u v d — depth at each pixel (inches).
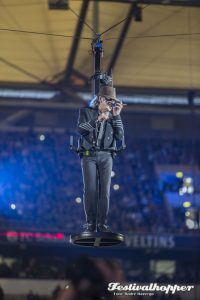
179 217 1018.1
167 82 767.7
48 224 988.6
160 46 631.2
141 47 638.5
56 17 556.7
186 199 1061.8
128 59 676.7
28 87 799.7
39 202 1033.5
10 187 1057.5
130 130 1198.3
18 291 849.5
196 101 866.1
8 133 1159.6
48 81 772.0
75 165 1129.4
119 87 791.1
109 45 634.8
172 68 703.1
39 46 637.9
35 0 519.5
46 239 921.5
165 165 1168.8
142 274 921.5
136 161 1170.6
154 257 930.7
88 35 602.9
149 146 1198.3
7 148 1138.7
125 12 546.3
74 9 541.0
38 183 1077.8
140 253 932.0
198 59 667.4
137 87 788.0
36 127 1173.1
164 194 1082.7
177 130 1198.9
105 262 113.4
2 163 1111.6
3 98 840.9
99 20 565.9
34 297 638.5
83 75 751.7
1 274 853.8
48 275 877.8
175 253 931.3
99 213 245.3
